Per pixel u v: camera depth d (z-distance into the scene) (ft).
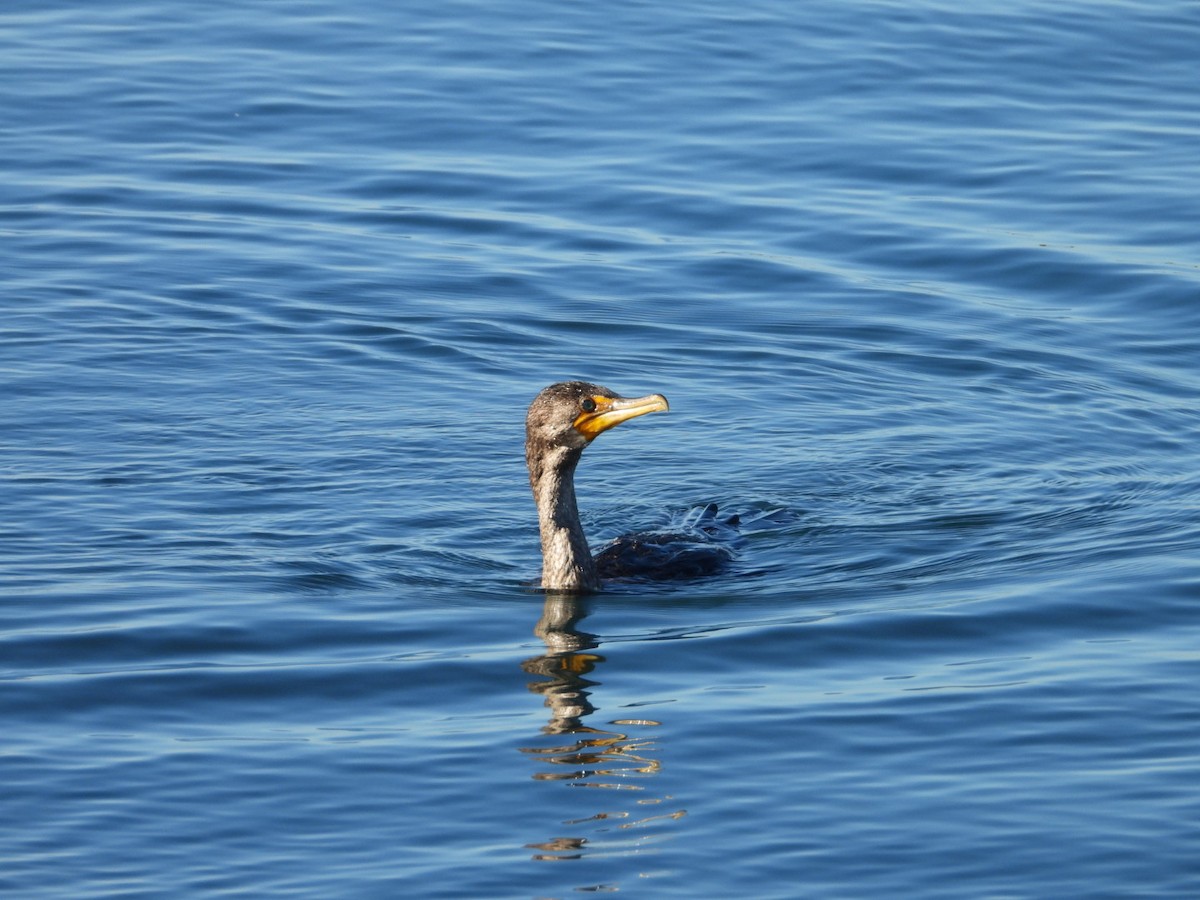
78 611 38.27
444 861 28.27
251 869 27.91
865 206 67.67
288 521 44.70
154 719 33.35
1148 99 76.95
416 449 50.03
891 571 41.93
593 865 28.12
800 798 30.32
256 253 63.62
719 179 69.62
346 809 29.91
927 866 28.09
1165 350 57.36
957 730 32.96
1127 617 38.34
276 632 37.60
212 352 56.24
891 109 75.66
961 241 64.75
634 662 36.47
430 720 33.63
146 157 70.85
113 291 60.13
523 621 38.91
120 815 29.53
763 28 84.07
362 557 42.57
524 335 58.34
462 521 45.44
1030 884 27.53
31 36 81.97
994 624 38.14
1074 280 62.03
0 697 33.94
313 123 74.13
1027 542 43.60
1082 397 54.13
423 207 67.62
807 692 34.86
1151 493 46.88
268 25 84.33
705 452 50.65
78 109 74.59
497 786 30.81
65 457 48.19
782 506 46.65
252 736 32.71
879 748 32.24
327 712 33.86
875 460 49.75
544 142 72.64
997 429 51.98
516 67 79.46
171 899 26.99
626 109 75.61
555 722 33.47
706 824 29.48
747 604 39.93
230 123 73.92
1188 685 34.63
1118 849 28.53
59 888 27.25
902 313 60.13
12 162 69.72
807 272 63.00
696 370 56.29
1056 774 31.12
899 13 86.12
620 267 63.36
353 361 56.24
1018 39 82.84
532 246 64.80
